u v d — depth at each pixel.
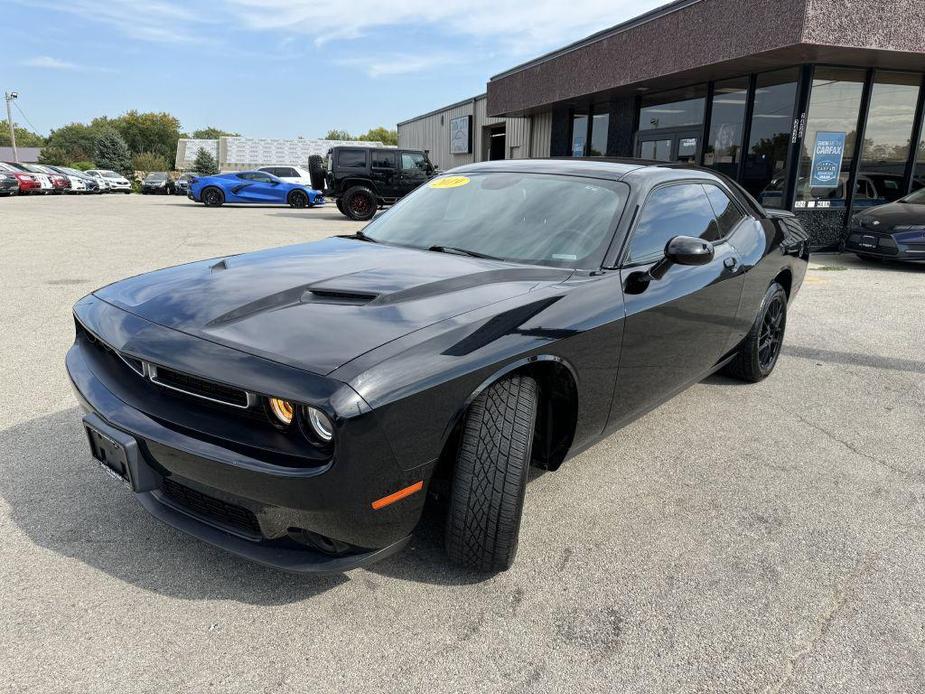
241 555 1.97
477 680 1.86
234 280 2.49
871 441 3.59
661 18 11.36
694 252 2.65
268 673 1.86
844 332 5.88
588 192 3.08
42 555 2.34
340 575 2.30
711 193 3.69
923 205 9.61
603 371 2.57
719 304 3.43
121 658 1.89
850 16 8.84
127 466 2.06
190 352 1.97
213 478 1.90
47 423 3.44
